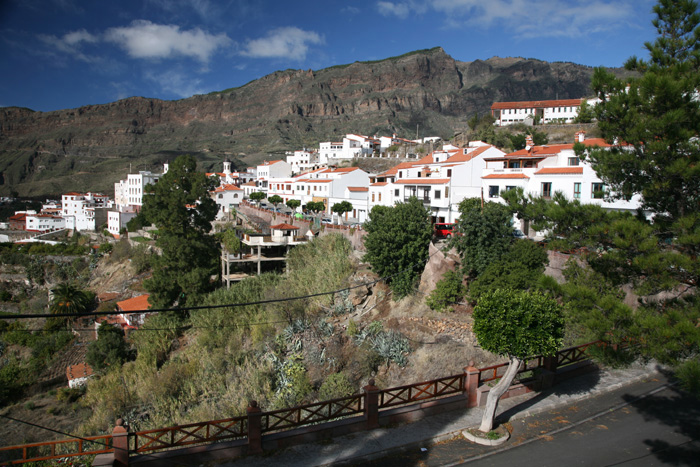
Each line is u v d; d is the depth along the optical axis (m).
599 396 18.16
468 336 29.03
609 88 15.91
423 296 35.34
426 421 16.27
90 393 40.34
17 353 56.19
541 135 88.31
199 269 50.94
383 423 16.02
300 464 13.83
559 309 15.57
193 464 13.87
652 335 12.86
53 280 84.94
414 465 13.77
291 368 30.72
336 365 30.50
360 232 48.50
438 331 30.38
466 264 33.47
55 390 45.62
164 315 48.81
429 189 55.38
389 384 27.25
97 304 68.62
